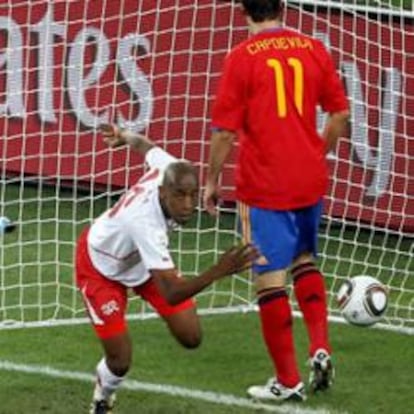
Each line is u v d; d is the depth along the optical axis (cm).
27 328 2884
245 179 2409
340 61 3528
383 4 3825
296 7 3522
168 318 2281
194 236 3541
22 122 3806
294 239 2422
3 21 3822
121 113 3722
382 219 3562
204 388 2508
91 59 3747
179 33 3669
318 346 2472
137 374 2577
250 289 3150
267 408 2394
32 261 3356
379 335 2888
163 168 2203
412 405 2447
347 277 3347
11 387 2483
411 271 3428
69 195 3784
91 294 2253
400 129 3569
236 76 2364
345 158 3534
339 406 2420
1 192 3791
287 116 2384
